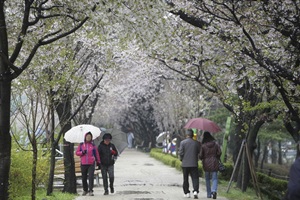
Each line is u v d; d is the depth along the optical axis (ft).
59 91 50.01
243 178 66.74
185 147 56.59
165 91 138.62
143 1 30.89
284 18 40.06
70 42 45.70
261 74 46.44
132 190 66.28
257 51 41.24
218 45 48.08
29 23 32.58
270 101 51.62
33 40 36.65
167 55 60.03
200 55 54.75
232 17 45.62
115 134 80.53
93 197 57.47
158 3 31.17
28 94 44.86
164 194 60.64
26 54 40.75
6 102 31.17
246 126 59.31
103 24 32.40
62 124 55.83
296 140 55.21
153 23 31.55
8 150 31.37
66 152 61.11
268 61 41.75
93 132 61.36
